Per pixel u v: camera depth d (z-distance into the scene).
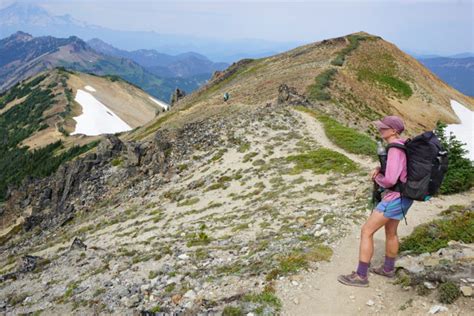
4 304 20.17
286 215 19.45
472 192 17.25
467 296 8.11
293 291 10.37
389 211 9.05
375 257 11.59
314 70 86.69
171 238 21.98
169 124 73.62
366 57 112.00
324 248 12.71
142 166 48.25
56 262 24.78
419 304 8.51
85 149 155.88
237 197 27.61
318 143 36.19
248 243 16.44
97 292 15.64
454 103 114.44
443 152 8.45
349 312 9.09
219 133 46.06
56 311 15.56
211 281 12.66
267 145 38.19
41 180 79.94
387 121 8.85
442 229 11.95
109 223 35.16
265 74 108.44
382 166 9.06
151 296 13.30
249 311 9.88
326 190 22.73
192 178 37.12
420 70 123.56
